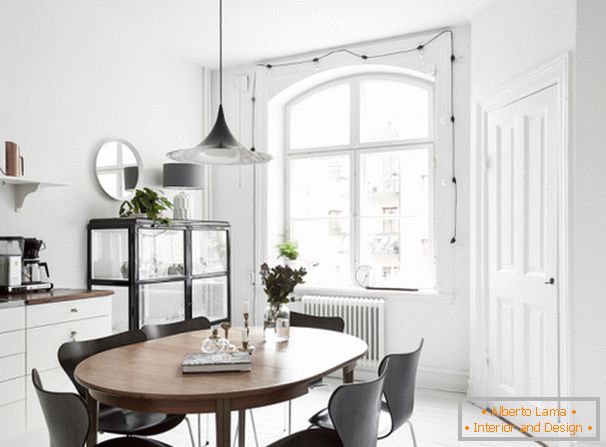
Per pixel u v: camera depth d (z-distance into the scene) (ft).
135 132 14.76
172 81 16.19
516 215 11.26
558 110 9.75
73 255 12.78
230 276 16.07
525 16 10.86
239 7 12.85
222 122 8.86
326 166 16.89
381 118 16.05
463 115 14.01
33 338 9.96
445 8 13.00
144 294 12.82
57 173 12.41
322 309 15.60
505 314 11.78
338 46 15.69
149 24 13.92
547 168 10.19
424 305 14.43
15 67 11.48
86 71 13.25
